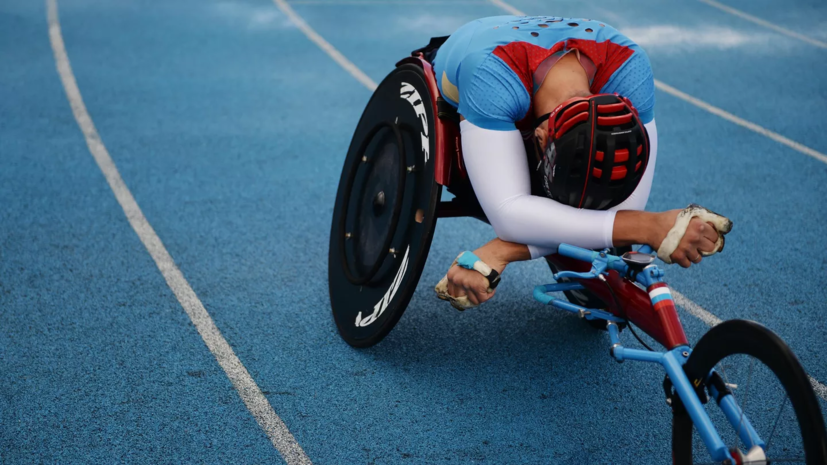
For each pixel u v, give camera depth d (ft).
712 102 18.90
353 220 9.27
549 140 6.32
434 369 8.49
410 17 27.40
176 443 7.23
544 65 6.72
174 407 7.75
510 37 6.85
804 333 9.15
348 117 17.39
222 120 16.94
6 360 8.44
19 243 11.25
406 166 8.22
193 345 8.86
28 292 9.90
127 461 6.97
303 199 13.15
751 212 12.68
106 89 18.76
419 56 8.71
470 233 12.00
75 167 14.17
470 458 7.09
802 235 11.85
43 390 7.95
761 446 5.20
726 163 14.93
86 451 7.09
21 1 28.09
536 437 7.40
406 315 9.63
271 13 27.58
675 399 6.06
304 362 8.58
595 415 7.74
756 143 16.08
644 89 6.98
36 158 14.52
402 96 8.69
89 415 7.59
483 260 7.02
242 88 19.22
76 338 8.92
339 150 15.42
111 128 16.22
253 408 7.77
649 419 7.70
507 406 7.86
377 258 8.28
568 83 6.63
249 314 9.57
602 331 9.32
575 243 6.69
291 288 10.27
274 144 15.64
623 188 6.29
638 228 6.48
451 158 7.68
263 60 21.74
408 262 7.86
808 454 4.89
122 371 8.32
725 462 5.31
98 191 13.19
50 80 19.30
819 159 15.17
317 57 22.18
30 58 21.13
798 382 4.89
